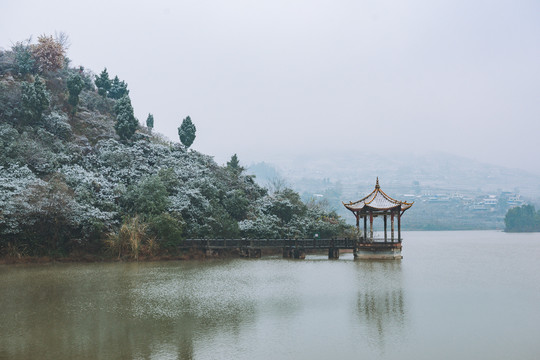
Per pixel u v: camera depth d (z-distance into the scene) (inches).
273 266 1806.1
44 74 2682.1
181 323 927.7
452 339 829.8
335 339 827.4
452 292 1256.8
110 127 2598.4
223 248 2102.6
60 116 2363.4
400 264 1930.4
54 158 2065.7
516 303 1117.7
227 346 786.8
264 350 768.3
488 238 5027.1
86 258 1812.3
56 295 1190.3
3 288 1277.1
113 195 2023.9
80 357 730.2
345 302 1124.5
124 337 834.8
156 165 2378.2
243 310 1038.4
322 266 1814.7
